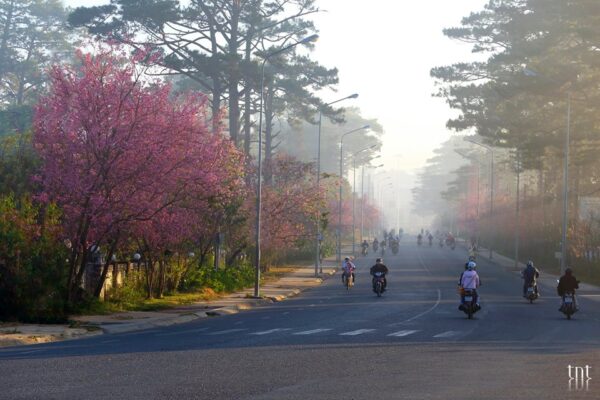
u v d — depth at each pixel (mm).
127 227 32031
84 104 30281
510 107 68188
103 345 21125
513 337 24281
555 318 32500
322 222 64188
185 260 42844
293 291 48875
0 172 31984
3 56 95688
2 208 28359
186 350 19562
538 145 62844
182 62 58188
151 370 15930
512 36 69000
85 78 30625
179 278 42156
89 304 31578
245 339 22641
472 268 31750
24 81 96750
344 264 53500
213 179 32094
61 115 30547
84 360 17422
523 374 15898
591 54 57688
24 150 33594
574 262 70375
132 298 36062
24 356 18328
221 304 37656
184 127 31328
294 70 76688
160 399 12719
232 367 16469
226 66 58812
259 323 28922
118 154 30109
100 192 30375
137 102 30562
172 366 16531
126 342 21969
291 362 17359
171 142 30875
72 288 30953
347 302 40969
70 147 30172
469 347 20953
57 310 28797
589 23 56375
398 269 76188
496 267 82062
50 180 30141
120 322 28469
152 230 33000
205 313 33656
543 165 68125
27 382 14297
